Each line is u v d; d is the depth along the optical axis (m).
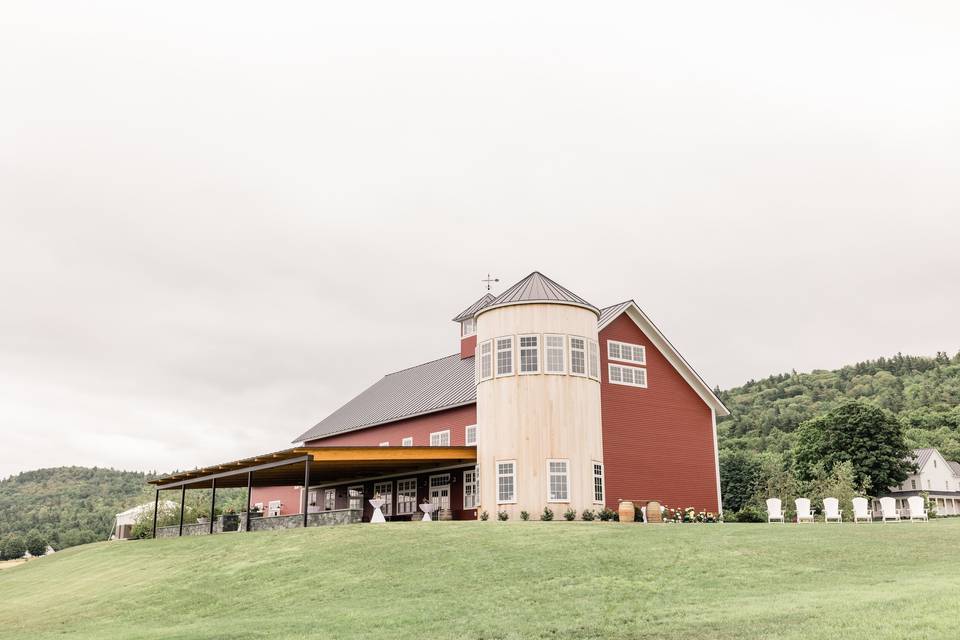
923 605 13.55
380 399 53.97
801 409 165.25
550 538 24.38
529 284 36.09
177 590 24.09
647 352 40.94
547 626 15.17
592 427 34.25
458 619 16.34
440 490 42.03
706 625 14.04
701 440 41.84
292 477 46.94
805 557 20.09
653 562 20.44
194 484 50.09
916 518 31.38
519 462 33.09
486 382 34.81
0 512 167.88
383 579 21.22
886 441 71.00
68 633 20.30
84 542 117.94
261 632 16.69
